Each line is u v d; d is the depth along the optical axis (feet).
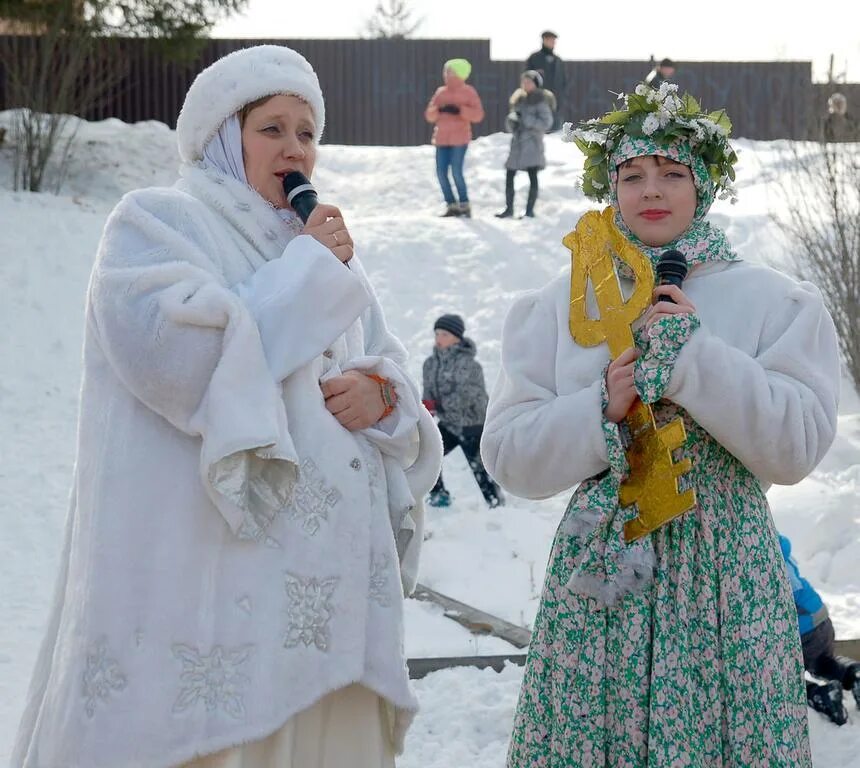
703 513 11.16
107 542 9.66
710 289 11.75
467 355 28.89
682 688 10.82
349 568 9.99
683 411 11.35
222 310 9.67
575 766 11.12
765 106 71.15
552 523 26.37
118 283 9.80
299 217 10.73
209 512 9.76
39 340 35.35
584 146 12.46
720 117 12.26
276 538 9.89
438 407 28.81
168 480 9.78
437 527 26.17
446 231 47.91
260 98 10.72
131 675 9.50
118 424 9.91
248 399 9.61
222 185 10.66
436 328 29.12
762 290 11.73
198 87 10.78
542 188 54.49
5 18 55.77
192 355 9.62
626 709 10.94
